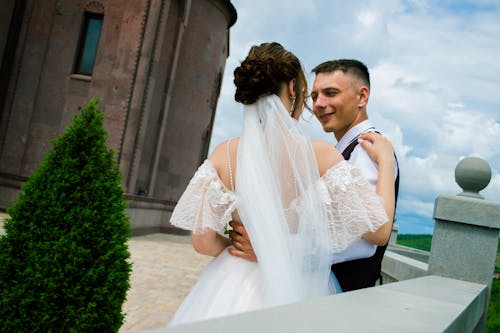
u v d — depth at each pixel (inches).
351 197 59.9
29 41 517.0
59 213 99.8
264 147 61.0
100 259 100.3
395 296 52.5
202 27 689.0
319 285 60.6
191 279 274.1
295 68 65.7
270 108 62.5
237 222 66.4
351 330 29.7
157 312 187.3
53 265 96.4
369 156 75.4
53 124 511.8
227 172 64.4
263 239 57.9
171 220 65.2
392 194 67.6
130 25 502.9
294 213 61.7
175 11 589.3
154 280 254.4
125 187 489.1
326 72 89.3
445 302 56.7
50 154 106.4
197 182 64.3
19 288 95.9
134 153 499.5
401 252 264.4
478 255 111.0
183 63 660.7
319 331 28.0
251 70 62.4
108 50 505.4
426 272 119.0
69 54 518.9
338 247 61.0
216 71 741.9
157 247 417.1
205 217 63.2
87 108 110.9
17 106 511.5
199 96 698.2
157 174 631.8
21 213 100.9
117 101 496.1
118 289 104.0
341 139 89.4
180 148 669.3
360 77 88.1
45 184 103.4
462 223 113.3
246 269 64.7
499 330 153.9
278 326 27.5
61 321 96.4
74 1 522.9
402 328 33.4
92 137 108.2
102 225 102.3
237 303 60.0
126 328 160.2
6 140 507.8
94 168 105.7
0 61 504.1
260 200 58.2
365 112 91.0
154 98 568.4
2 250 99.0
